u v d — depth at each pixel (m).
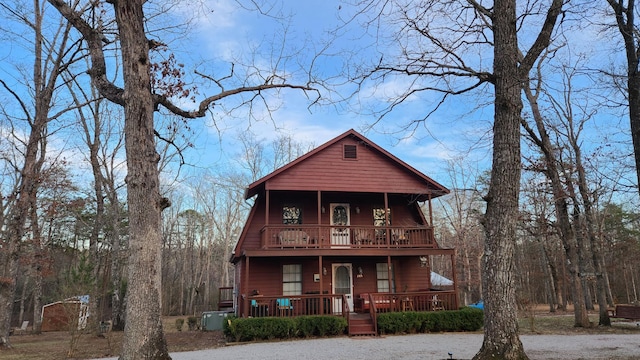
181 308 42.19
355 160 17.86
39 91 15.52
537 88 16.56
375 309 15.39
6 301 13.84
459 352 10.62
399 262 18.72
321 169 17.41
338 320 15.11
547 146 16.72
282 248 16.42
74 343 13.00
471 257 33.12
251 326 14.45
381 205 19.23
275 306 16.17
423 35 8.48
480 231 32.78
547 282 33.19
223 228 42.81
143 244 5.81
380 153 18.16
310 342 13.70
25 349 13.76
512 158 7.45
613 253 34.16
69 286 12.86
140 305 5.62
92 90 19.25
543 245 28.95
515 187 7.40
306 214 18.39
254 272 17.44
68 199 20.28
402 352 10.88
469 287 30.83
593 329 15.72
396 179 18.06
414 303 16.78
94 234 19.75
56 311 24.62
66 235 27.11
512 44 7.80
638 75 8.92
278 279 17.58
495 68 7.84
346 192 18.08
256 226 17.83
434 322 15.70
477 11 8.98
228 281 41.72
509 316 6.90
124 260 21.39
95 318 13.88
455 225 35.06
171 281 45.50
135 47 6.32
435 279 23.61
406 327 15.41
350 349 11.73
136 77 6.25
